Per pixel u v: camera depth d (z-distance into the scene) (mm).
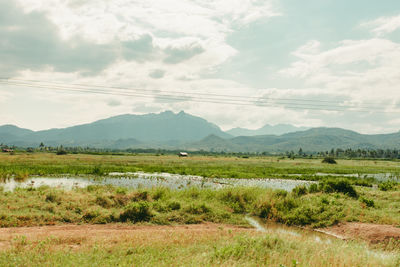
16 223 12961
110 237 10773
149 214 15484
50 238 10188
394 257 9172
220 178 41969
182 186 30328
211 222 15695
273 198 18547
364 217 15859
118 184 31109
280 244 9977
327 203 18859
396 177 50375
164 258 8391
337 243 11250
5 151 131000
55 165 50312
